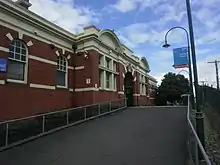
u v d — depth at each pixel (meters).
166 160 8.16
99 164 8.11
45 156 9.38
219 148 11.30
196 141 5.92
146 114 19.70
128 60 30.09
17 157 9.39
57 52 19.47
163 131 12.84
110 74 24.80
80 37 21.64
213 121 16.94
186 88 49.44
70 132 13.85
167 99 49.75
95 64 21.23
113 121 16.94
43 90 17.30
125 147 10.11
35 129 14.81
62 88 19.69
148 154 8.97
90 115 18.98
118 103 24.34
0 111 13.69
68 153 9.66
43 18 17.84
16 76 15.37
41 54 17.53
